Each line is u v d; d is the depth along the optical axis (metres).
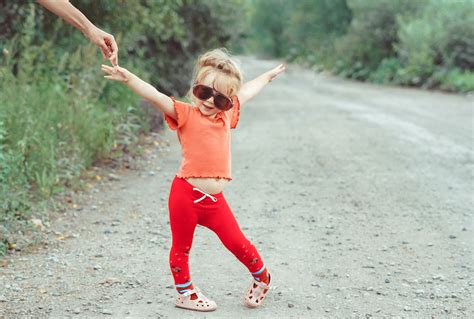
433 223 6.11
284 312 4.06
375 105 17.34
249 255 4.02
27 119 6.85
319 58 44.31
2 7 9.48
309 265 4.97
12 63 8.33
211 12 16.75
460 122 13.13
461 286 4.49
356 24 32.47
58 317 3.94
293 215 6.43
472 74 22.64
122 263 4.98
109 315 3.98
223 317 3.97
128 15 11.14
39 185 6.64
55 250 5.27
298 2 49.81
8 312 3.99
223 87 3.80
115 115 8.98
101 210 6.54
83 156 7.84
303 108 16.78
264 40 63.00
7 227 5.47
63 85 8.74
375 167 8.69
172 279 4.64
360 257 5.16
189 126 3.86
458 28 23.86
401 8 30.77
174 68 16.59
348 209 6.64
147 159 9.03
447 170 8.45
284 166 8.80
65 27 10.37
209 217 3.93
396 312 4.05
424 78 25.22
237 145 10.52
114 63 3.83
